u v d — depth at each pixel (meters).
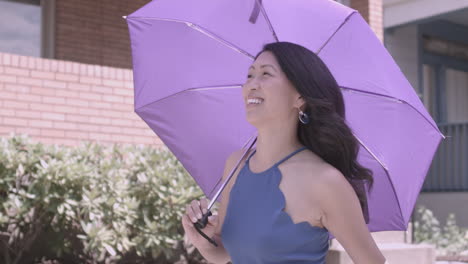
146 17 2.66
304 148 2.17
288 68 2.10
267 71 2.12
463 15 12.48
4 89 6.51
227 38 2.58
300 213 2.01
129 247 5.79
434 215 11.43
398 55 12.00
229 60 2.63
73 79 6.97
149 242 5.64
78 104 6.99
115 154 6.33
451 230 9.37
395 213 2.54
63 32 8.68
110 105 7.23
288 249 2.02
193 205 2.20
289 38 2.45
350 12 2.29
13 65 6.59
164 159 6.32
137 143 7.41
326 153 2.16
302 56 2.12
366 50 2.34
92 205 5.41
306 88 2.09
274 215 2.03
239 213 2.14
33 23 8.70
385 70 2.33
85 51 8.84
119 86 7.32
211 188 2.75
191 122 2.72
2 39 8.52
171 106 2.72
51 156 5.68
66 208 5.57
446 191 11.40
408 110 2.36
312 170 2.03
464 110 13.46
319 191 1.99
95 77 7.14
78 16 8.82
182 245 6.53
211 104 2.70
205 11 2.56
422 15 11.05
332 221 2.00
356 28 2.32
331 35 2.35
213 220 2.22
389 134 2.43
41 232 6.01
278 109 2.12
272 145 2.17
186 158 2.74
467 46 13.45
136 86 2.68
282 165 2.12
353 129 2.46
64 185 5.46
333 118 2.12
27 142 5.70
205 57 2.66
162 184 5.90
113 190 5.65
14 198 5.28
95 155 6.15
